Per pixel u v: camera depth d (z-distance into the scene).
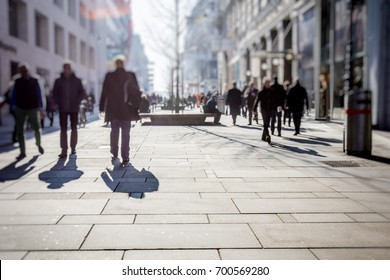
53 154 8.09
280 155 7.98
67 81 7.61
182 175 5.91
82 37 46.84
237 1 48.22
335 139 10.88
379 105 14.41
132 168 6.47
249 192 4.89
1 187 5.08
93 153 8.20
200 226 3.61
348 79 17.23
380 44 14.27
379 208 4.22
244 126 15.50
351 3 16.97
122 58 6.93
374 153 8.30
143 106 20.61
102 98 7.04
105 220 3.75
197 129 14.11
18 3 28.53
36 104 7.77
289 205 4.32
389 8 14.04
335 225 3.67
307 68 23.75
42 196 4.63
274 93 9.94
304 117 21.17
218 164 6.89
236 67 50.28
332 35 19.23
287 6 27.22
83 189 4.98
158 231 3.46
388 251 3.07
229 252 3.03
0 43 24.25
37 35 33.41
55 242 3.20
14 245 3.14
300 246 3.15
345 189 5.08
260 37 36.12
